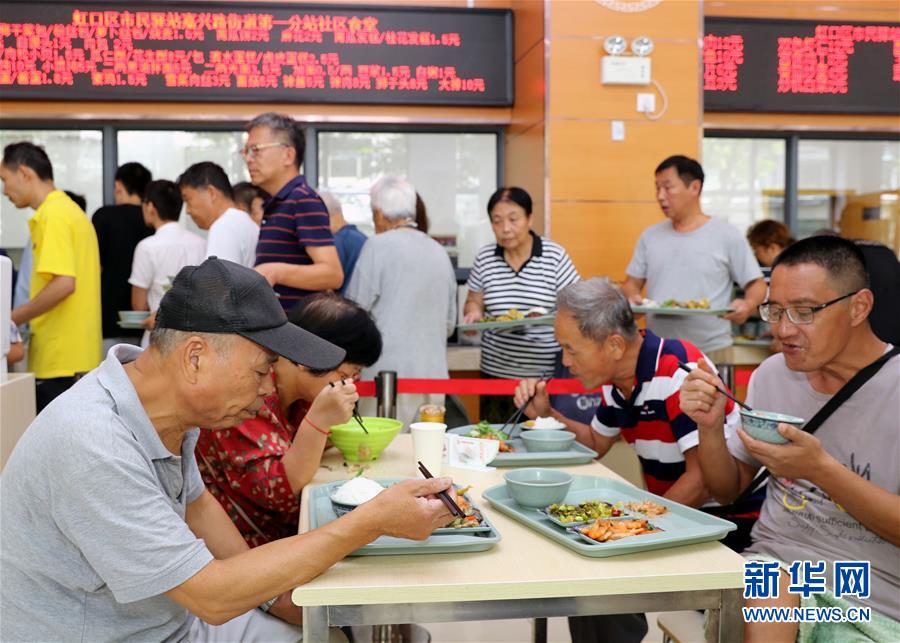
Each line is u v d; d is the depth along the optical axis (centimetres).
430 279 315
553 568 130
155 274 373
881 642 149
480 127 479
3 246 454
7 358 286
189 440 139
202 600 118
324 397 173
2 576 121
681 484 197
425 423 186
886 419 165
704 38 473
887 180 531
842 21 484
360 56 449
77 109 440
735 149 516
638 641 206
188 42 436
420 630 255
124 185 420
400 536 129
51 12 427
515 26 462
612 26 422
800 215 527
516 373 353
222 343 119
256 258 295
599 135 423
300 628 167
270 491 173
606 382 209
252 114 452
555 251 359
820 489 171
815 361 164
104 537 114
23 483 117
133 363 126
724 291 363
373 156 476
